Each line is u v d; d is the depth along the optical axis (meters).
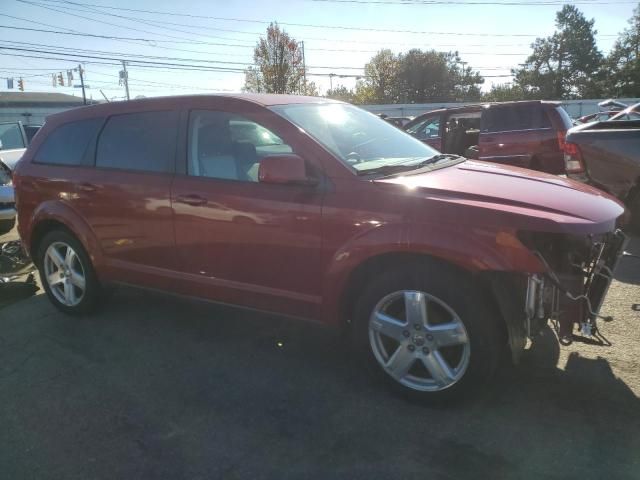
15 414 3.12
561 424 2.78
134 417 3.04
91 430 2.93
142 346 3.94
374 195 2.95
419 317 2.86
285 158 3.00
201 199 3.51
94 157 4.20
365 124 3.91
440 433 2.75
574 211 2.70
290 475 2.50
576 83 76.19
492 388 3.13
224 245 3.47
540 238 2.73
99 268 4.22
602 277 2.94
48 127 4.61
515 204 2.74
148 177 3.81
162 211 3.71
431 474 2.46
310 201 3.11
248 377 3.42
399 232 2.81
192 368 3.58
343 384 3.29
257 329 4.16
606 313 4.15
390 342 3.08
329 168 3.12
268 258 3.31
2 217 7.07
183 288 3.79
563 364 3.37
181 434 2.86
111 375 3.53
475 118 10.39
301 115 3.51
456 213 2.73
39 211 4.46
